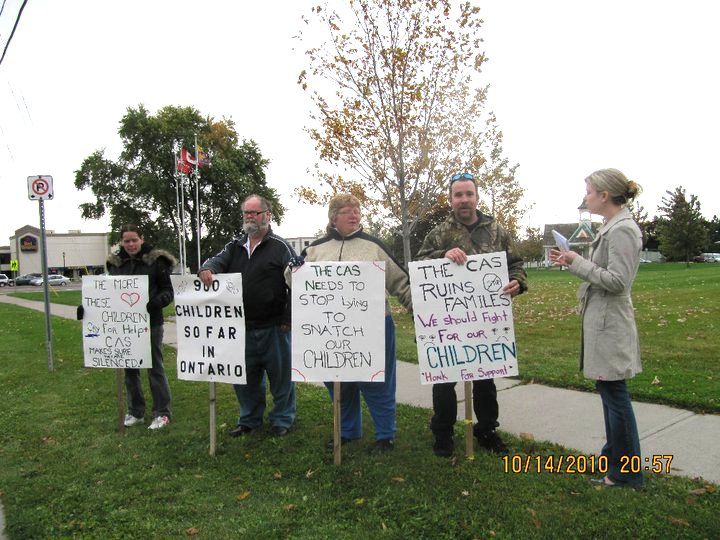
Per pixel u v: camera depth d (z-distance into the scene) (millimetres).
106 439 4551
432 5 9711
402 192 10547
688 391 4945
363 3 9906
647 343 7477
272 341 4422
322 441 4277
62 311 18234
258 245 4449
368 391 4020
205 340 4129
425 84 10234
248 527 2973
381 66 10289
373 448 3996
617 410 3219
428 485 3369
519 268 3857
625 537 2717
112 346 4719
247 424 4590
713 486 3162
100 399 5914
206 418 5043
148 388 6391
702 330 8352
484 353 3676
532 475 3467
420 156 10539
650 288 16750
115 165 41719
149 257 4887
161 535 2953
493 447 3902
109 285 4707
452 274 3688
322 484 3490
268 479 3611
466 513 3004
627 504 3014
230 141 43656
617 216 3184
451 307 3693
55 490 3592
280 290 4434
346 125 10367
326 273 3783
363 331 3746
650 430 4145
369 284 3752
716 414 4449
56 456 4211
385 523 2969
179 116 41750
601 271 3074
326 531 2912
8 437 4750
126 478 3721
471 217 3875
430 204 11477
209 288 4094
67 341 10508
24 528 3105
